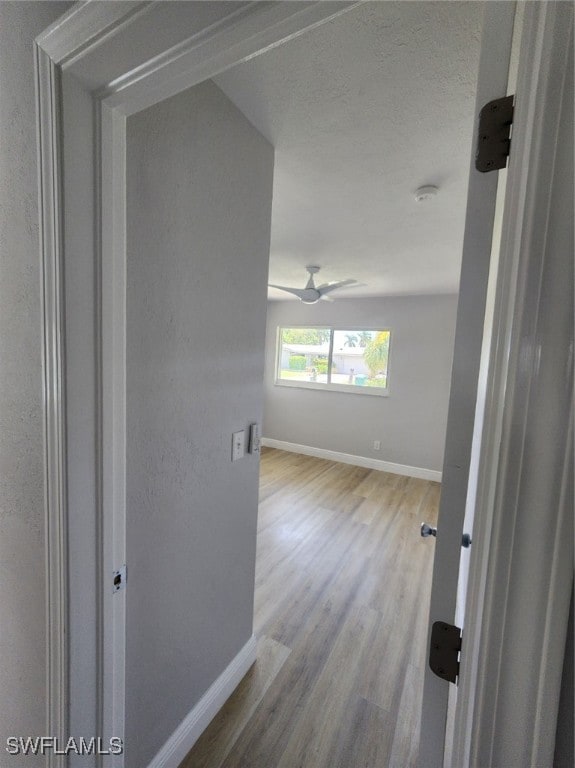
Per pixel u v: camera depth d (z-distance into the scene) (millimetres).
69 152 625
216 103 1062
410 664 1663
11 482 801
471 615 459
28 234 692
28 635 804
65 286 647
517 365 379
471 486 777
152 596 1014
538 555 367
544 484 358
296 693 1494
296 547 2701
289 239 2412
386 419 4676
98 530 749
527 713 382
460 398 485
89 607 748
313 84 1047
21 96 673
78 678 740
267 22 487
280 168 1513
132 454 900
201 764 1221
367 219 2051
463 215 1971
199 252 1054
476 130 460
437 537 506
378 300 4656
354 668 1630
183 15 491
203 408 1140
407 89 1064
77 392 685
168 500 1037
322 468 4656
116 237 742
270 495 3695
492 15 441
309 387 5207
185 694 1216
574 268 328
